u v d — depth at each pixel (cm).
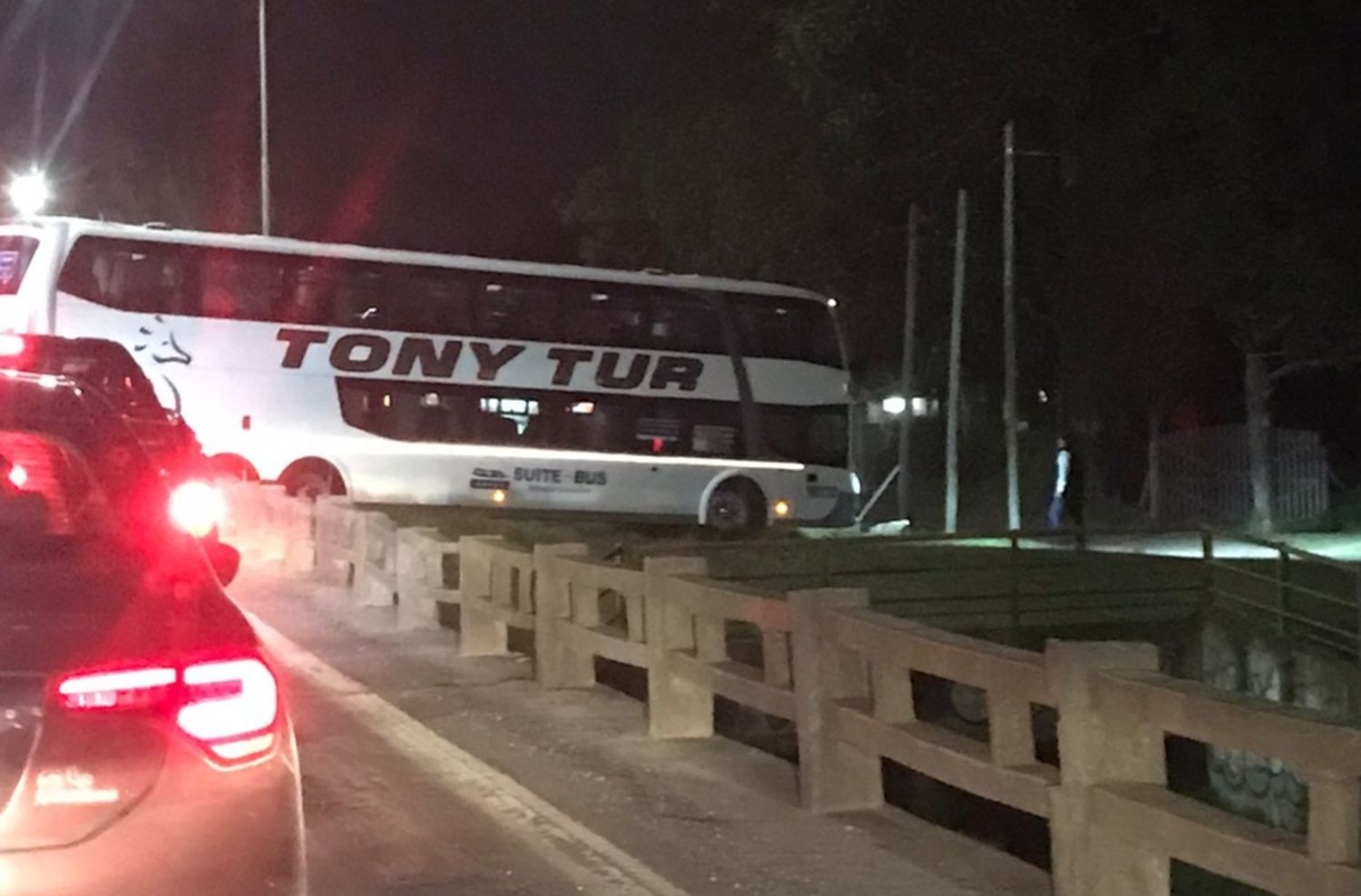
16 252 2341
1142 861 542
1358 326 2958
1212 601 1811
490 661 1299
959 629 1745
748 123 3425
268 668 430
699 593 930
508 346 2614
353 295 2512
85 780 388
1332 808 448
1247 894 984
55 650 392
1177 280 3027
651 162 3606
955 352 2994
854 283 3494
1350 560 2439
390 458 2519
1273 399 3447
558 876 702
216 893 401
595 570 1088
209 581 459
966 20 3122
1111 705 556
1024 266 3422
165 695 401
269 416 2436
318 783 870
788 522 2817
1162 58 3095
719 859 725
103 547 470
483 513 2602
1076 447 2950
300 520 1986
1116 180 3116
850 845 742
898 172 3288
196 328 2400
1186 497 3228
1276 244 2917
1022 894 663
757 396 2792
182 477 1484
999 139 3259
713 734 1012
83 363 1566
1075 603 1798
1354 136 2908
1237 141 2911
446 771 901
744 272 3534
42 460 537
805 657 796
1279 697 1583
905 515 3158
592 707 1090
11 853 379
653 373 2717
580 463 2653
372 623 1533
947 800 1198
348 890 681
